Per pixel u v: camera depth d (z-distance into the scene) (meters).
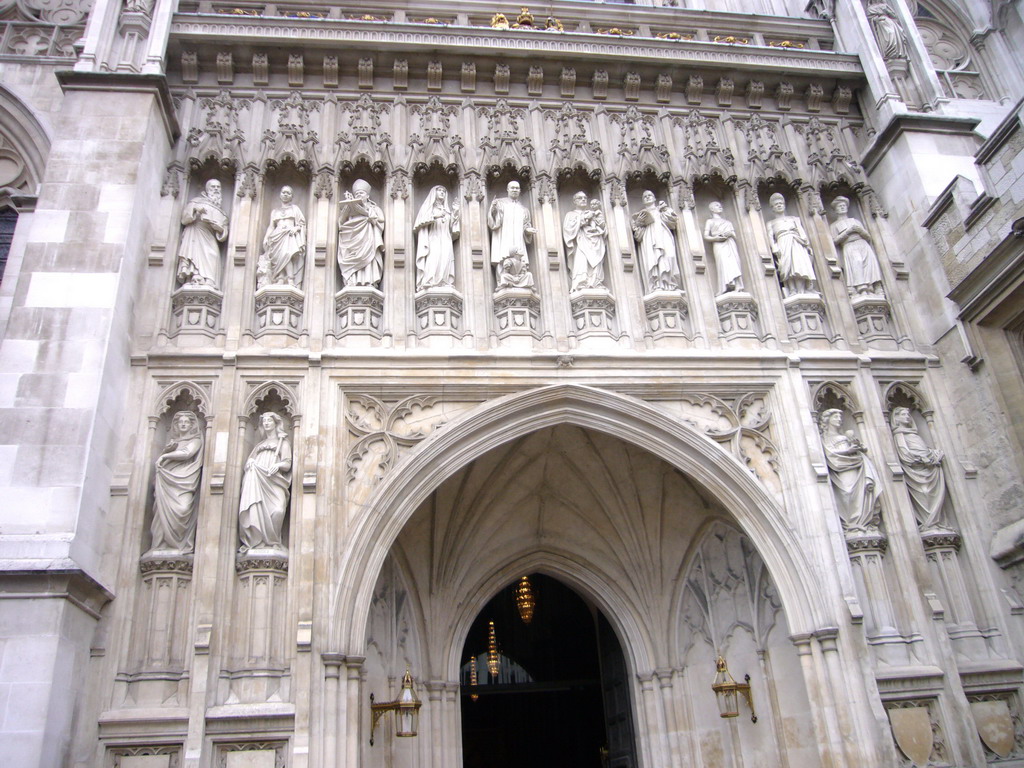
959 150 13.27
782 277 12.66
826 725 9.78
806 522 10.76
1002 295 11.14
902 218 13.20
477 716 18.88
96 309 9.86
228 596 9.40
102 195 10.64
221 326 11.02
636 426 11.17
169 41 12.67
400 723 10.64
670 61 13.81
